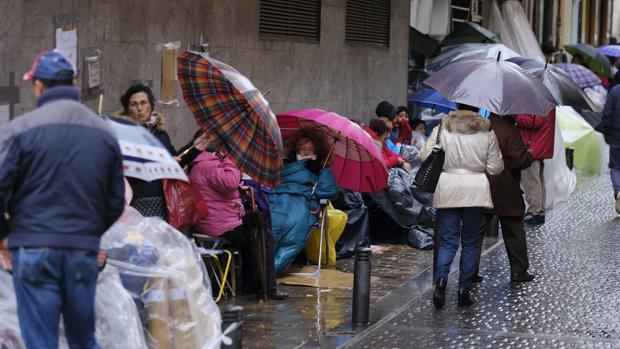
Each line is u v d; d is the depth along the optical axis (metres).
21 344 5.62
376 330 7.64
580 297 8.89
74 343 5.20
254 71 11.47
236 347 5.56
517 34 21.55
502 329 7.75
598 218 13.52
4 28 7.57
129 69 9.20
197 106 7.39
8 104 7.67
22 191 4.98
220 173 8.23
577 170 18.12
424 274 9.85
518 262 9.49
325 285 9.18
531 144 12.11
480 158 8.28
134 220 6.21
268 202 8.80
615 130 13.52
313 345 7.16
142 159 6.43
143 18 9.35
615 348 7.23
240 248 8.72
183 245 6.29
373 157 9.12
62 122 5.01
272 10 11.90
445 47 16.34
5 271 5.70
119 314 5.74
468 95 8.47
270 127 6.89
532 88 8.66
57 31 8.15
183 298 6.11
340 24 13.48
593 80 18.20
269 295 8.61
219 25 10.68
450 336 7.50
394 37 15.18
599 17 36.44
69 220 4.98
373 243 11.42
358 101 14.14
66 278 5.01
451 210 8.34
